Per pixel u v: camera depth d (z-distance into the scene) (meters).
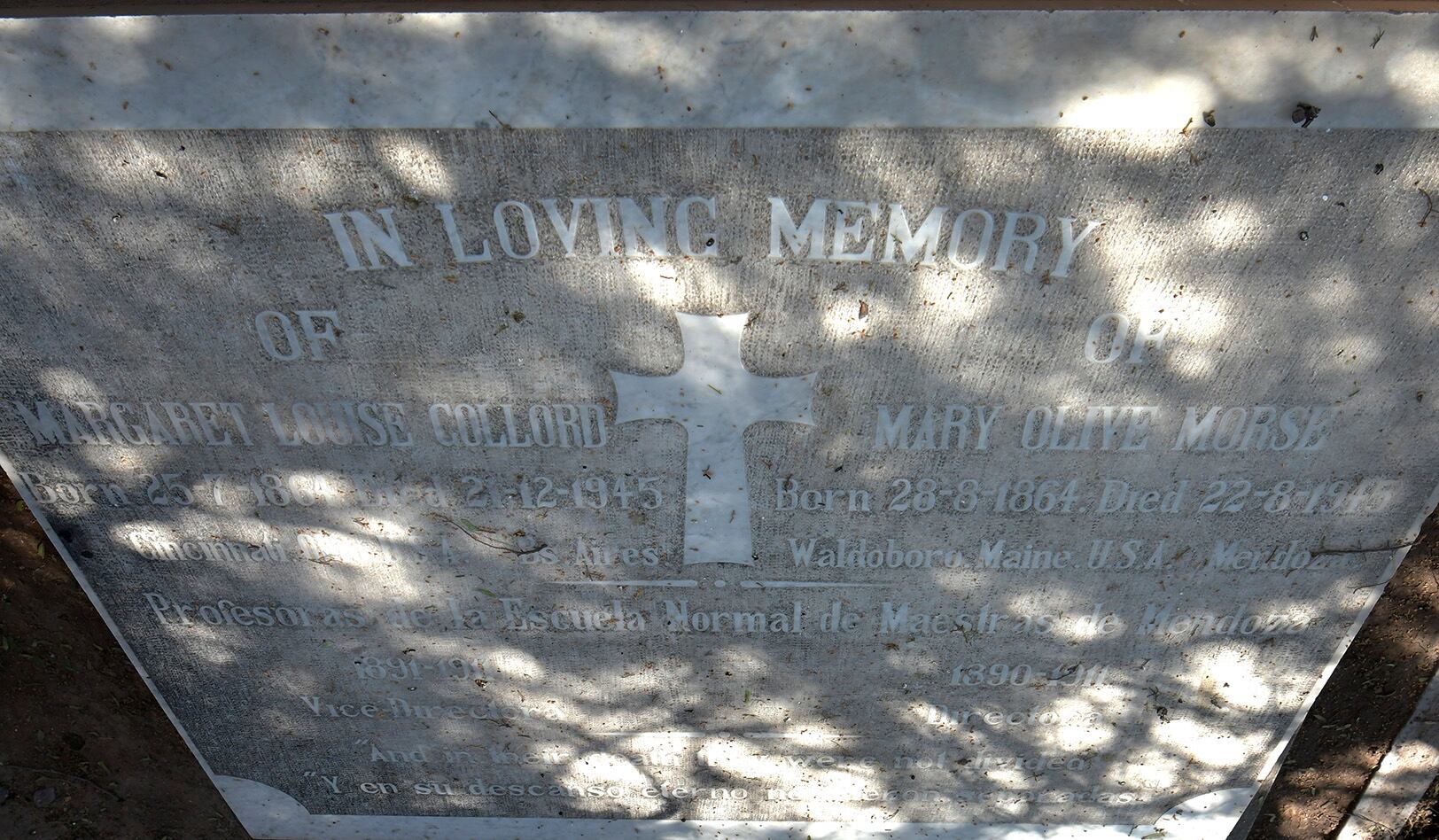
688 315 1.67
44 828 2.76
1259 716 2.38
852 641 2.26
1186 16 1.31
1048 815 2.73
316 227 1.57
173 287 1.64
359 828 2.87
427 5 1.35
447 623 2.25
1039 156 1.46
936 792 2.68
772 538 2.04
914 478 1.91
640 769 2.63
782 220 1.54
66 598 2.47
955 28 1.33
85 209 1.54
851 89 1.40
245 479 1.95
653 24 1.35
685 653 2.31
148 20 1.35
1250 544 2.00
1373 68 1.35
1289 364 1.69
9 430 1.85
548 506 2.00
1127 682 2.33
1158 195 1.49
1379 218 1.50
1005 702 2.40
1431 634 2.37
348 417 1.84
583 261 1.61
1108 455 1.85
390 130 1.46
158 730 2.71
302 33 1.36
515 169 1.50
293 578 2.15
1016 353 1.70
